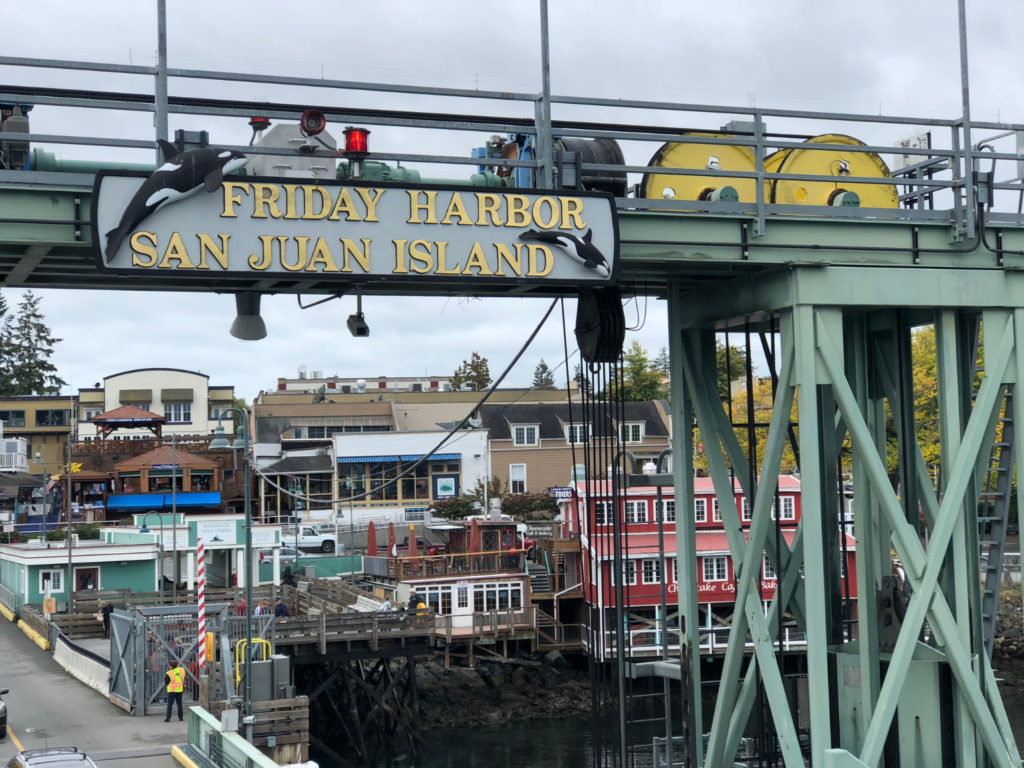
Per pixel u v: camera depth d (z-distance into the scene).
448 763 52.19
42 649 49.69
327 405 106.81
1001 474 16.48
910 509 16.45
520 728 59.00
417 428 107.44
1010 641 64.31
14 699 37.53
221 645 31.67
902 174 17.98
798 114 15.28
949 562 15.38
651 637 60.75
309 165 13.75
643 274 16.00
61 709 35.56
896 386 16.70
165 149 12.52
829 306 15.13
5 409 111.38
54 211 12.36
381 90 13.76
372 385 149.25
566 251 13.88
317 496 90.69
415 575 68.31
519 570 69.00
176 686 33.56
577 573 71.31
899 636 14.74
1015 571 68.62
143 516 68.00
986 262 15.82
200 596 30.50
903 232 15.49
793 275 14.98
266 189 12.82
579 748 54.44
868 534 16.19
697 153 16.23
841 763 14.11
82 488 90.75
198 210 12.55
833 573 16.95
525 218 13.77
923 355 64.44
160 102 12.71
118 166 13.07
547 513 86.12
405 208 13.34
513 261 13.70
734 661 16.12
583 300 17.08
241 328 15.14
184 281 14.45
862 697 15.95
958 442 15.45
